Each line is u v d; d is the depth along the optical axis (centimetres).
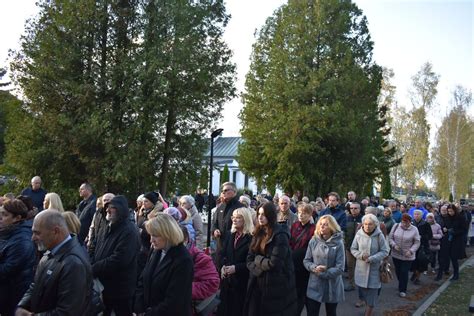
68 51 1822
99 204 661
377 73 2758
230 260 574
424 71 4750
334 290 646
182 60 1869
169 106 1923
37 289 345
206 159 2202
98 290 514
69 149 1830
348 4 2600
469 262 1631
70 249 352
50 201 679
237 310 558
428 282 1216
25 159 1836
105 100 1845
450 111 5109
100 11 1856
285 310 500
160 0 1923
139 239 558
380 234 777
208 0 2117
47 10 1903
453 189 5003
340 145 2397
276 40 2598
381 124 3022
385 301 959
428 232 1205
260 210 519
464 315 841
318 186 2516
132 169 1803
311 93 2377
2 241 483
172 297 382
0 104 2928
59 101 1844
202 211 2553
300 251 679
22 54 1881
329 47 2514
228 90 2133
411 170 4609
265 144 2514
